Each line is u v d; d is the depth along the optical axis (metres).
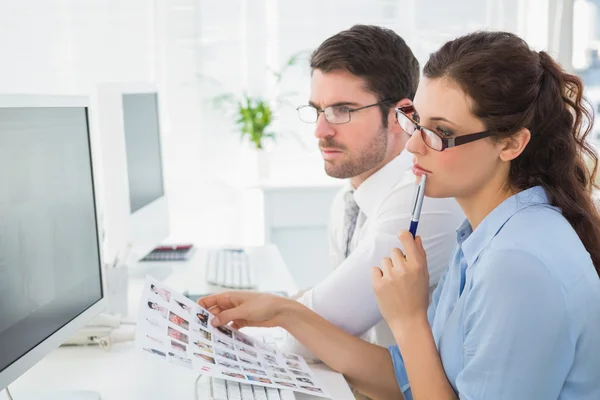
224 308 1.40
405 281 1.21
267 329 1.60
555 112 1.08
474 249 1.10
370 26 1.55
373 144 1.53
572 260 0.99
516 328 0.96
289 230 3.38
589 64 3.47
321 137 1.53
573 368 0.99
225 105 3.36
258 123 3.25
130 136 2.02
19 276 1.09
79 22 3.23
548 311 0.95
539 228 1.02
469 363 1.02
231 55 3.34
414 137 1.09
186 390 1.26
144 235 2.12
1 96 1.06
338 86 1.50
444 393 1.12
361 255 1.46
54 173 1.24
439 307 1.23
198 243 3.40
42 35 3.21
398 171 1.58
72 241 1.31
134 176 2.05
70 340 1.51
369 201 1.61
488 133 1.04
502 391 0.98
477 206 1.12
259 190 3.30
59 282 1.24
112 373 1.35
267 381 1.16
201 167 3.38
